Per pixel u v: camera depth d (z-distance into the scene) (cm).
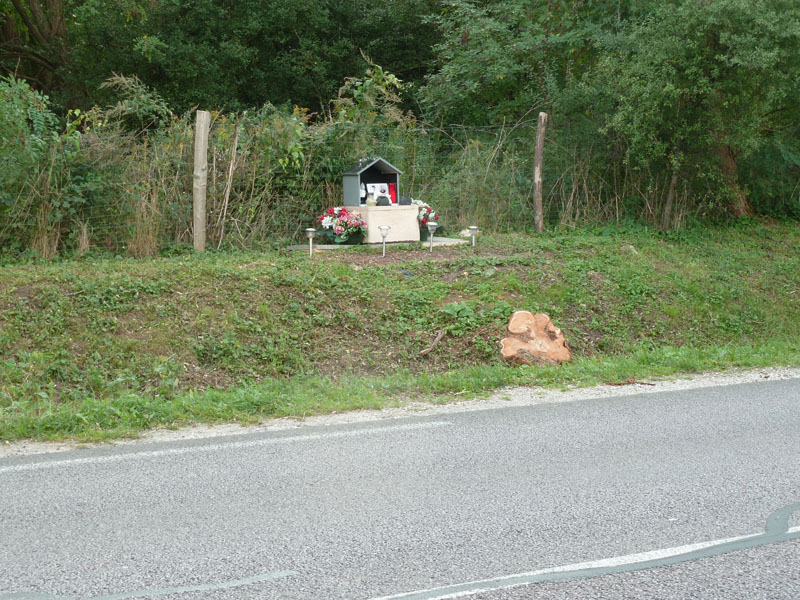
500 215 1772
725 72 1686
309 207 1580
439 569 416
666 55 1678
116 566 418
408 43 3020
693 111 1748
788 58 1650
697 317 1398
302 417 761
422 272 1329
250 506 509
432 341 1104
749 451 643
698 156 1830
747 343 1338
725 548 448
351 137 1648
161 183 1389
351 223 1463
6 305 983
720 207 2027
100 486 549
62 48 2838
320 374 993
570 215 1839
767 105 1723
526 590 394
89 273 1120
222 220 1444
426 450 642
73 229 1320
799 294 1602
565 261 1496
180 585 397
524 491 541
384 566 420
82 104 2819
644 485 555
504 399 856
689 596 389
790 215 2208
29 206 1279
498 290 1277
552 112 2036
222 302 1080
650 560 430
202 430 714
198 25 2723
